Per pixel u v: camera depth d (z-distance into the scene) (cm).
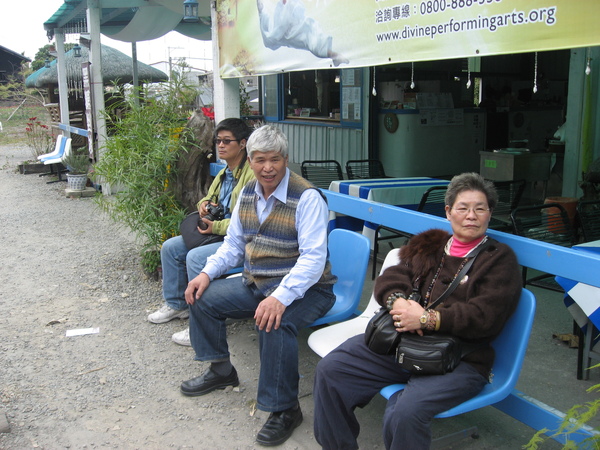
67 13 1100
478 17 297
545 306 435
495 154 683
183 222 409
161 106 500
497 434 287
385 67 895
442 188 489
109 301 479
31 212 829
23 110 2719
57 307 466
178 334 399
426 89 898
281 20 460
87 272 553
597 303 281
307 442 287
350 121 949
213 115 586
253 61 507
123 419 309
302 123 1071
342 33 396
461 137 921
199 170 491
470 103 947
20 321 439
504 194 495
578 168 648
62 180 1112
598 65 617
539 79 1031
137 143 481
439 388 224
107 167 498
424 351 229
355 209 371
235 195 381
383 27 358
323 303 304
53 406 320
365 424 301
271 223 302
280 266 304
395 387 245
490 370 243
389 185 521
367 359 252
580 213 425
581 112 636
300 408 307
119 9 1069
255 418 309
